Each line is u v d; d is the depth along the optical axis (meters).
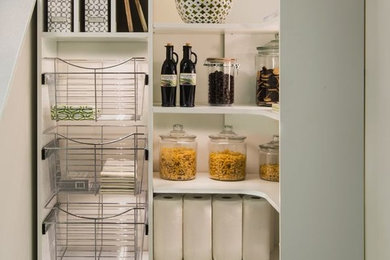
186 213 2.41
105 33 2.27
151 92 2.27
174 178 2.46
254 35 2.61
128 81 2.56
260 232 2.41
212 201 2.45
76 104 2.56
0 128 1.79
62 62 2.54
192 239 2.41
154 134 2.65
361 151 2.03
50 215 2.42
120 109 2.56
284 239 2.04
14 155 1.99
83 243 2.59
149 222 2.31
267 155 2.49
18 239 2.05
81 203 2.45
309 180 2.04
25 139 2.15
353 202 2.04
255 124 2.66
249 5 2.62
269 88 2.38
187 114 2.65
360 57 2.02
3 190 1.85
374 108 1.93
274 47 2.37
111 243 2.60
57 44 2.54
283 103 2.02
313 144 2.03
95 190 2.29
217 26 2.31
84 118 2.27
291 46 2.01
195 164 2.50
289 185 2.04
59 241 2.57
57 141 2.52
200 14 2.32
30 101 2.22
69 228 2.59
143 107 2.56
